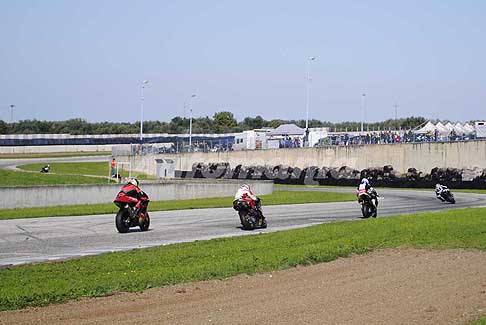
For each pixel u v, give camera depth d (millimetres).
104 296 22953
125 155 178500
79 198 75812
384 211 70750
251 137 170375
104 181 118375
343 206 76812
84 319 19438
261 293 23656
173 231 47688
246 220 48688
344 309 20953
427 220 52844
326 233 43312
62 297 22422
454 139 133500
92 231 47375
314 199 90812
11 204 69250
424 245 38156
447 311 20781
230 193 96938
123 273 27547
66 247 38500
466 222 51062
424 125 161625
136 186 47438
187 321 19156
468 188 122625
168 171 148875
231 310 20734
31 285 24734
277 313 20297
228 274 27594
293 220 57312
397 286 25156
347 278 27016
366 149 141500
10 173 115500
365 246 37188
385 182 136000
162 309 20859
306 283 25781
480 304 21859
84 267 29422
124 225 46250
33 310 20625
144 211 47688
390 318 19750
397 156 136000
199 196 91375
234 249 35406
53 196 73125
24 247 38469
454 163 126250
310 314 20188
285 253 33562
